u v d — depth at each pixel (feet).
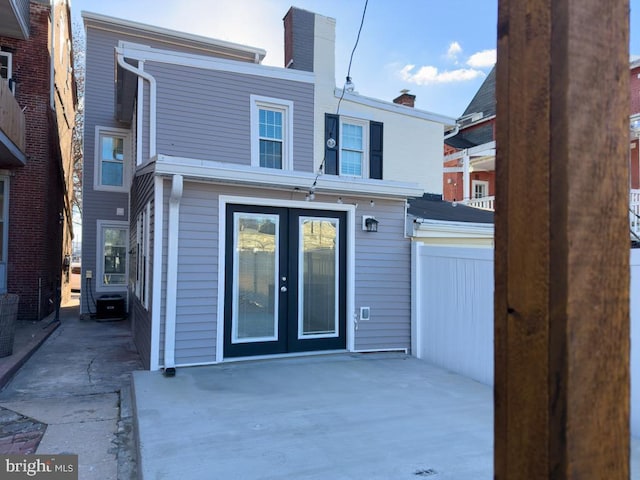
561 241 2.76
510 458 3.02
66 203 50.90
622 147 2.91
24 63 32.96
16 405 14.93
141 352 20.81
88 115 38.42
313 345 18.74
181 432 10.61
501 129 3.24
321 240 19.04
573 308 2.71
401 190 19.40
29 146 32.89
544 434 2.78
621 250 2.86
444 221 20.65
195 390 13.83
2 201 32.01
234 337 17.43
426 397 13.53
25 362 20.90
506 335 3.10
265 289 18.03
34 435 12.39
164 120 24.85
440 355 17.70
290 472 8.75
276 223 18.29
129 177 39.32
